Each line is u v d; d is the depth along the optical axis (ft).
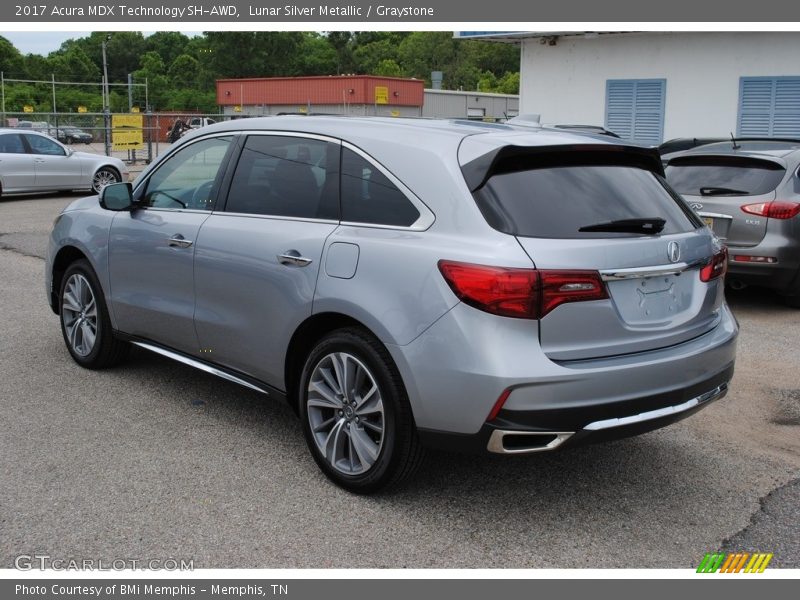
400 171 12.92
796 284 26.27
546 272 11.29
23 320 24.21
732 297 30.04
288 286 13.83
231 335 15.16
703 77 60.03
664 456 15.43
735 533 12.57
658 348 12.42
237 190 15.61
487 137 12.74
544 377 11.22
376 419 13.01
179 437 15.62
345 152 13.91
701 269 13.29
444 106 168.45
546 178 12.46
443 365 11.63
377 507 13.01
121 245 17.72
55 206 57.00
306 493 13.43
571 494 13.71
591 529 12.57
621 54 63.57
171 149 17.53
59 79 418.51
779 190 25.84
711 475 14.61
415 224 12.46
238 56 328.70
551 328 11.41
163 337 17.02
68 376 19.06
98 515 12.57
